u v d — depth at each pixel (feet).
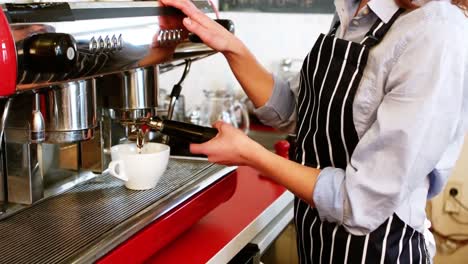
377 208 2.59
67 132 2.57
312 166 3.12
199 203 3.08
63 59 1.88
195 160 3.60
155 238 2.68
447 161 2.81
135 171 2.97
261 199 3.80
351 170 2.64
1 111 2.23
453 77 2.46
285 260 4.92
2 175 2.76
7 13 1.88
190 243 3.06
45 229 2.52
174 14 2.86
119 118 3.06
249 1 6.77
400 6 2.70
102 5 2.36
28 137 2.58
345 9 3.07
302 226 3.17
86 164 3.22
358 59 2.79
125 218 2.64
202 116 5.73
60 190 3.04
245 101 6.60
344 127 2.86
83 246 2.35
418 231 2.94
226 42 3.23
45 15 2.02
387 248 2.80
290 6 6.73
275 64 6.93
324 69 2.94
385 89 2.66
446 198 6.55
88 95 2.64
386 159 2.52
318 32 6.70
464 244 6.63
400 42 2.59
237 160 2.82
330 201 2.67
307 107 3.16
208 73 6.43
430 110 2.43
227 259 3.06
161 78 5.58
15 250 2.31
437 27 2.48
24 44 1.88
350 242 2.83
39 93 2.51
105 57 2.32
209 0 3.41
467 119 2.72
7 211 2.72
